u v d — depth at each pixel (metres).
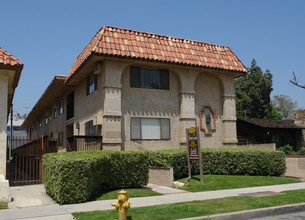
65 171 9.46
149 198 10.43
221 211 8.30
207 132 18.92
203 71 19.03
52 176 10.03
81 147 16.02
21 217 7.81
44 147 14.98
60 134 27.08
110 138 15.74
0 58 11.74
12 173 18.88
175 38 18.94
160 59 16.97
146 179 12.47
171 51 17.88
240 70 19.45
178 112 18.30
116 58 15.97
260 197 10.43
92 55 15.61
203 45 19.61
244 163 15.57
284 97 69.69
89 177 9.95
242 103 46.66
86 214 7.86
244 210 8.49
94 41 17.20
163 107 17.88
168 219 7.52
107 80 16.05
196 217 7.73
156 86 17.88
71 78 20.02
